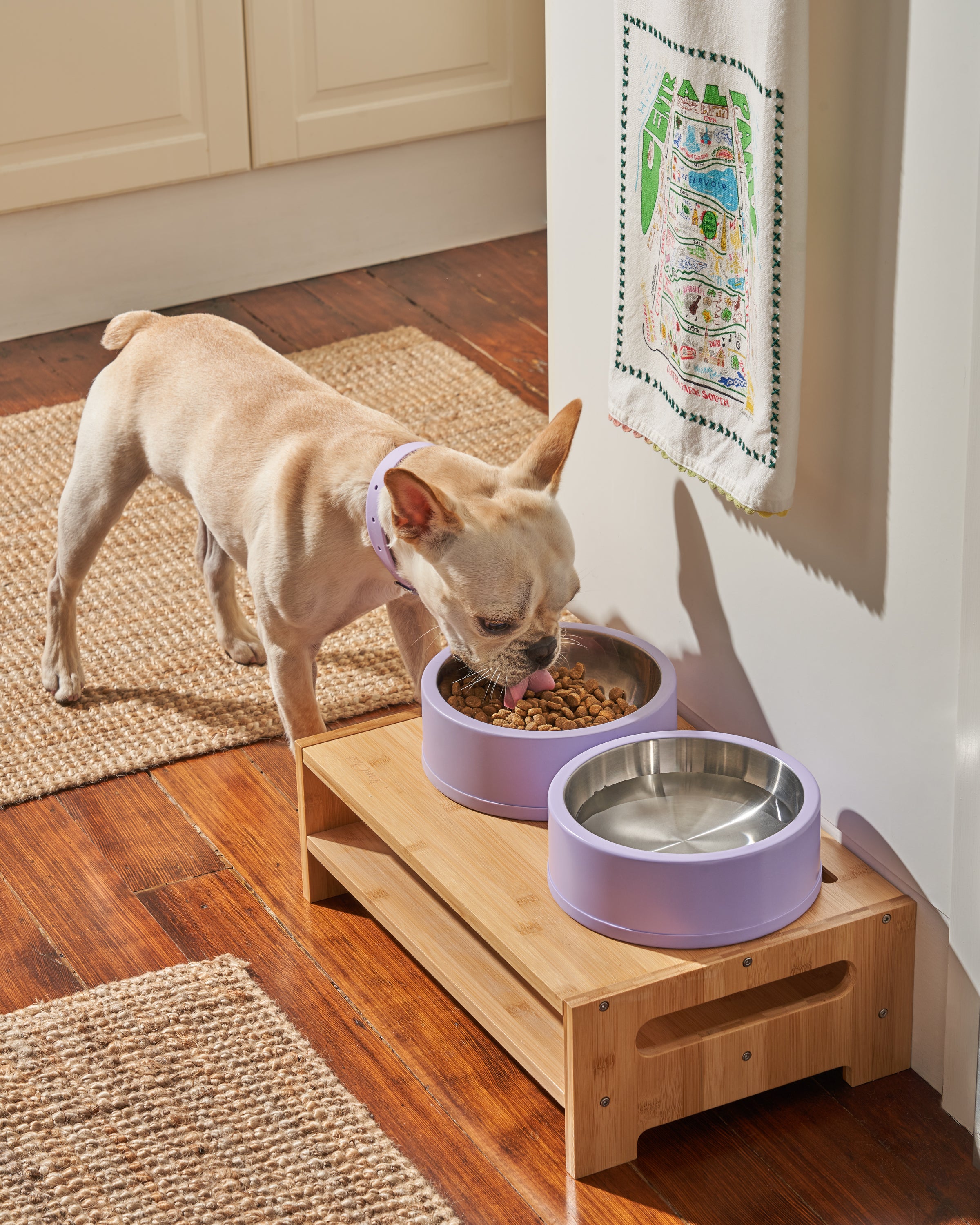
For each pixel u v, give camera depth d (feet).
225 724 7.58
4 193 11.57
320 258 13.15
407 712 6.45
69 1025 5.59
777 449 4.95
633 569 6.77
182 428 6.68
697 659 6.39
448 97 12.95
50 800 7.08
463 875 5.31
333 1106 5.22
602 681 6.29
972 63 4.17
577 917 5.03
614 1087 4.84
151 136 11.94
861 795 5.41
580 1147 4.88
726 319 5.13
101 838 6.80
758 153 4.63
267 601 6.28
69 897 6.42
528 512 5.58
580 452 7.06
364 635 8.34
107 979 5.92
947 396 4.54
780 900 4.89
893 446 4.83
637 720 5.55
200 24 11.70
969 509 4.45
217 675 8.01
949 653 4.78
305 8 12.02
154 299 12.60
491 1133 5.15
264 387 6.59
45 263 12.06
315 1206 4.81
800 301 4.74
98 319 12.43
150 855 6.68
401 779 5.90
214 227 12.60
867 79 4.55
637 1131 4.95
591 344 6.78
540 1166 5.00
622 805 5.39
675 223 5.23
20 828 6.88
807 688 5.63
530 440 10.12
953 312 4.44
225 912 6.30
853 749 5.41
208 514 6.62
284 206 12.82
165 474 6.89
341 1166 4.96
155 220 12.35
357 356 11.46
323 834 6.29
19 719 7.64
